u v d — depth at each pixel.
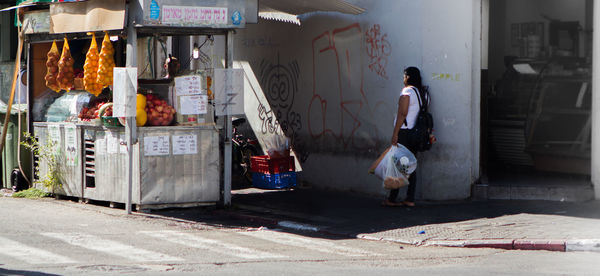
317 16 15.49
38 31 14.02
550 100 16.17
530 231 10.66
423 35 13.17
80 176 13.70
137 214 12.48
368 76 14.23
